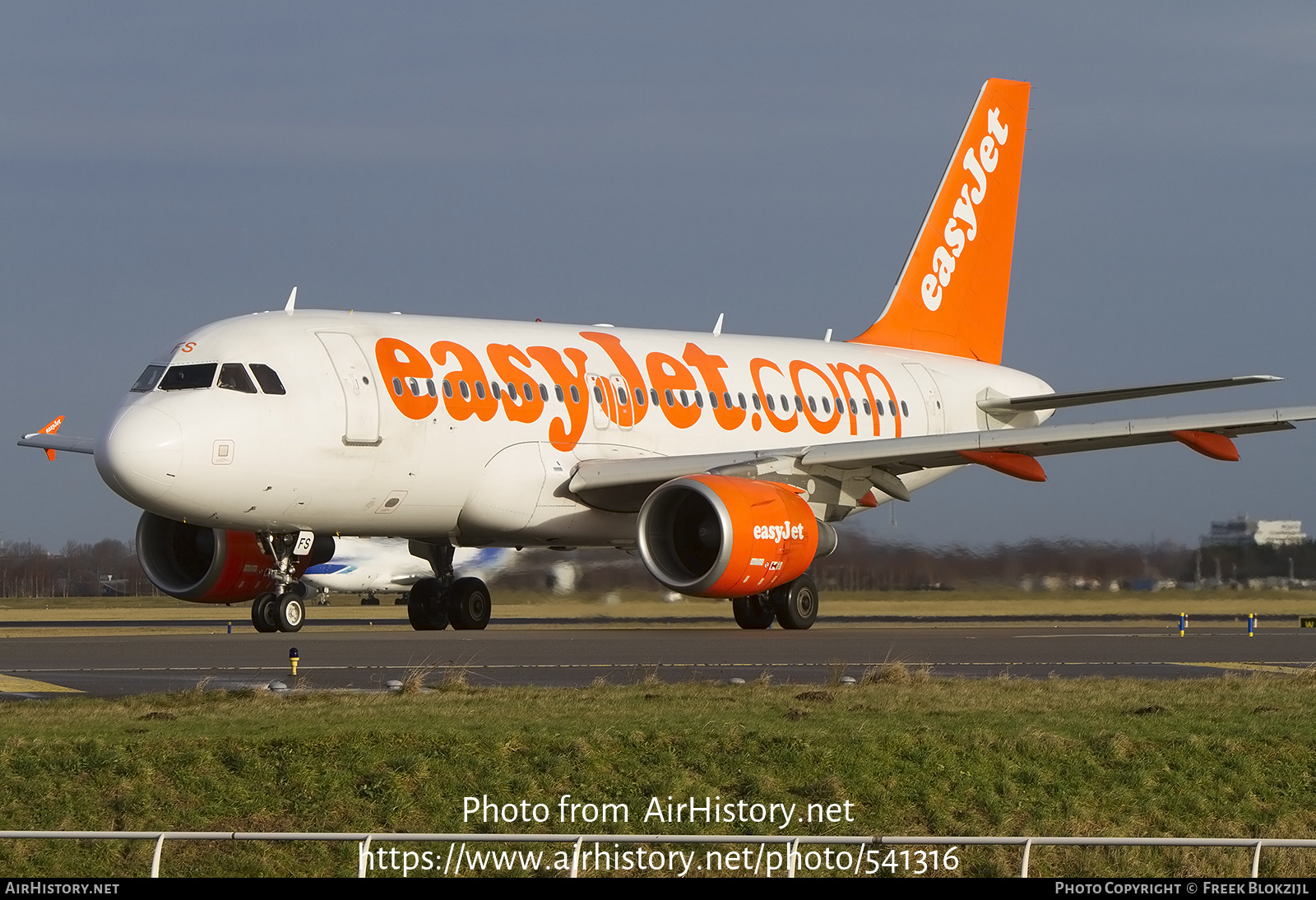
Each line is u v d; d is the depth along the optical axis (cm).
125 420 9169
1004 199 14425
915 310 13875
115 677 7506
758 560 9762
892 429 12988
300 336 9788
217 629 13762
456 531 10712
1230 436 10019
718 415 11788
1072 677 7662
